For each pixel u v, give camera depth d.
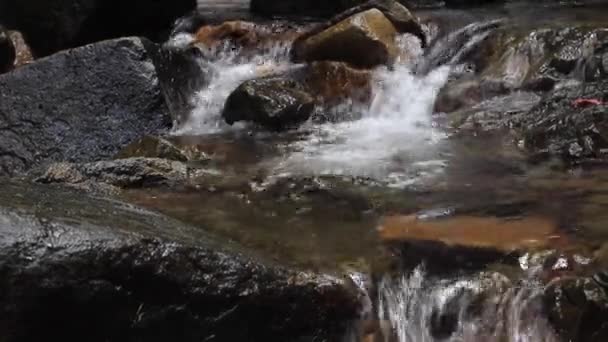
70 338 3.55
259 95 7.67
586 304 3.87
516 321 4.01
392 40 8.81
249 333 3.85
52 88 7.61
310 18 11.59
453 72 8.66
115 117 7.48
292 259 4.31
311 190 5.62
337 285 3.96
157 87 7.62
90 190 5.52
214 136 7.52
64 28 9.72
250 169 6.31
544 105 7.06
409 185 5.65
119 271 3.58
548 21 9.60
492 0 12.16
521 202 5.12
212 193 5.64
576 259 4.16
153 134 7.54
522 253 4.25
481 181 5.66
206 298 3.75
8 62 9.20
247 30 10.00
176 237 3.88
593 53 7.78
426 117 7.79
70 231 3.59
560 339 3.94
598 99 6.88
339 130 7.56
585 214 4.82
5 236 3.47
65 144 7.35
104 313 3.58
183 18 11.27
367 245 4.51
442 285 4.16
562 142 6.22
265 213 5.16
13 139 7.37
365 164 6.32
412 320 4.14
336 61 8.58
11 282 3.39
